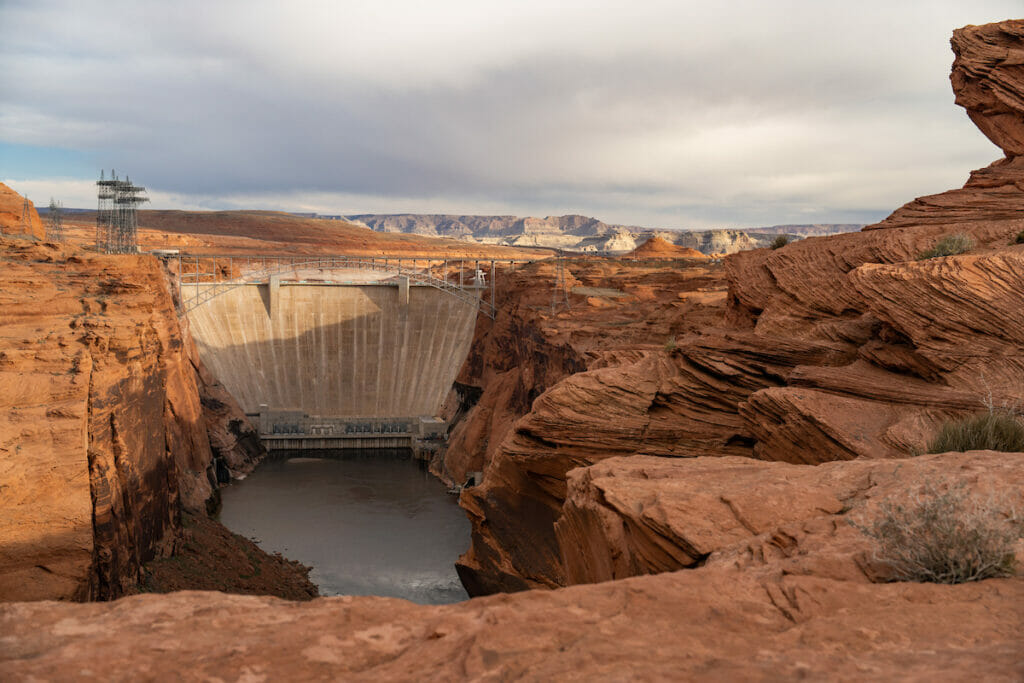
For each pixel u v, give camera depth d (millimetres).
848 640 6020
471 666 5676
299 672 5699
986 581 7281
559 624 6512
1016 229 28953
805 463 22297
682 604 7020
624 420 30922
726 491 12336
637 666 5547
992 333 22172
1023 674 4977
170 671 5574
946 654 5609
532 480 34469
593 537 14961
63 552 35625
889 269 25000
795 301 34656
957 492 8289
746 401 27672
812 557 8500
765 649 5984
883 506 8523
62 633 6402
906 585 7312
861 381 23453
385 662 5988
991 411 16281
